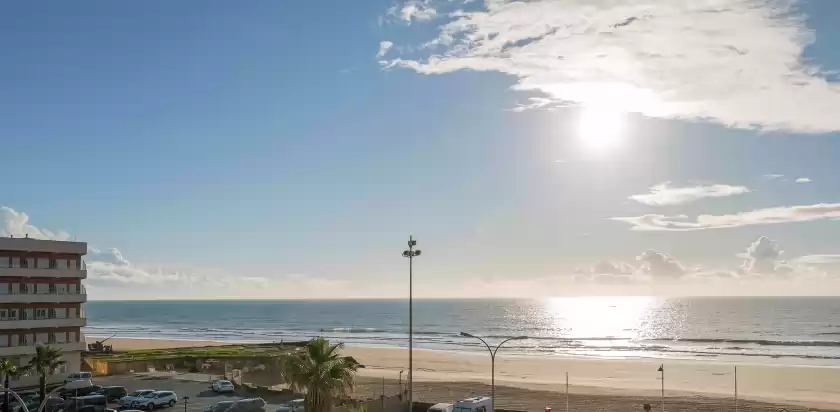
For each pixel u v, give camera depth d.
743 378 152.38
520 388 131.00
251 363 130.25
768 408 111.06
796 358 195.25
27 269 103.38
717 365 178.12
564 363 186.12
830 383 143.50
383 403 82.81
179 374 120.44
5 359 97.62
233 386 100.12
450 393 120.69
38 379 102.06
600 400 116.88
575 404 112.25
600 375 160.25
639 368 173.25
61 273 107.25
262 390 97.06
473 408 72.50
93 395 86.19
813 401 119.88
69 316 108.00
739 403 115.88
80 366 117.44
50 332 105.25
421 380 144.00
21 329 101.94
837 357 196.50
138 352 155.38
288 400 92.88
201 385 106.69
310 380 53.91
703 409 109.50
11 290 101.75
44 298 104.81
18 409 82.81
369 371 166.88
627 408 108.88
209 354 146.38
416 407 85.19
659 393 127.88
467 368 176.38
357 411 57.88
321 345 55.22
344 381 54.88
